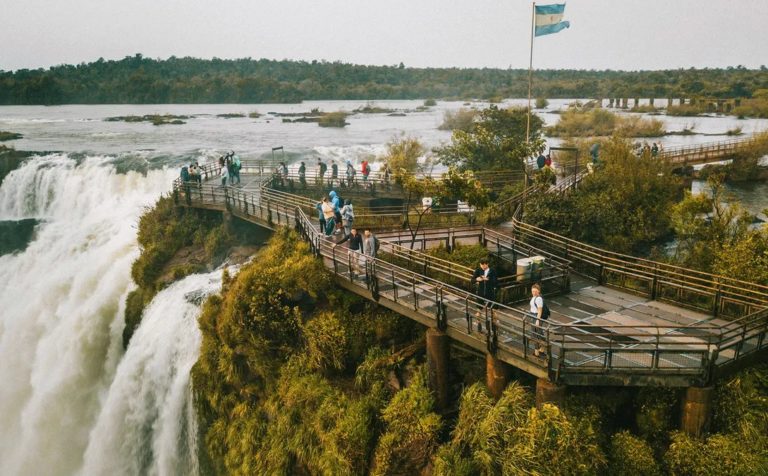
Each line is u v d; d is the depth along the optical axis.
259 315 25.28
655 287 23.42
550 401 17.05
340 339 23.77
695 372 16.64
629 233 34.00
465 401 18.95
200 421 27.02
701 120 123.69
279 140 89.38
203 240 39.19
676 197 40.09
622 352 17.14
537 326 17.39
